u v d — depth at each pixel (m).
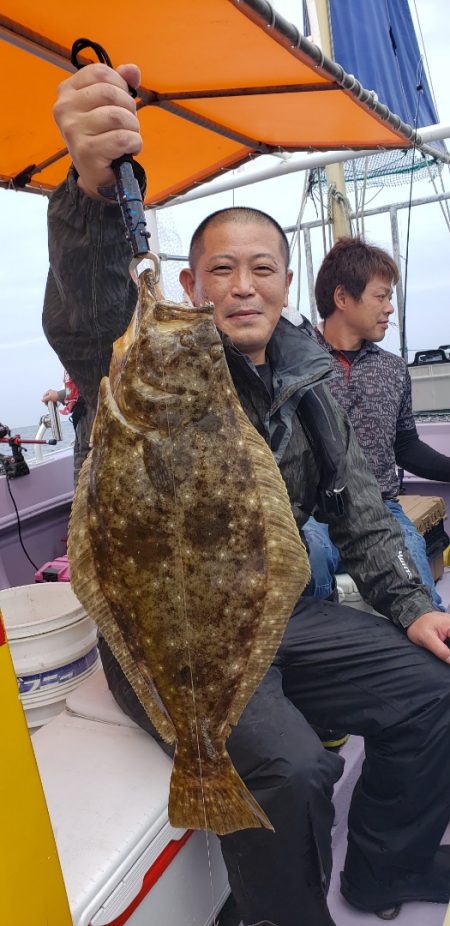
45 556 1.80
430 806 0.86
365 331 1.52
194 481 0.54
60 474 1.87
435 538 1.79
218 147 1.62
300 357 0.92
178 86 1.24
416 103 2.44
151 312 0.53
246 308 0.87
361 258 1.48
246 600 0.55
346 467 1.00
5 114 1.21
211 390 0.54
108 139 0.54
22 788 0.49
